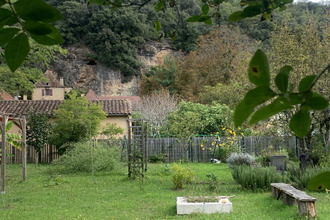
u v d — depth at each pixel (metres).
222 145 20.86
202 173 16.22
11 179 15.16
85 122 19.17
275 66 13.29
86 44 58.31
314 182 0.88
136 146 15.52
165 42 59.69
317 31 14.68
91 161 16.00
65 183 14.16
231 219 7.98
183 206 8.74
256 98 0.83
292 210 8.62
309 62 13.60
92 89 57.50
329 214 8.22
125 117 24.66
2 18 0.92
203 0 1.93
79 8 53.56
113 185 13.61
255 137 21.38
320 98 0.81
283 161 14.38
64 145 18.48
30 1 0.88
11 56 1.04
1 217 8.73
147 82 49.12
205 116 23.95
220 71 39.53
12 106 24.88
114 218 8.49
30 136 19.73
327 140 13.78
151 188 12.70
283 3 1.16
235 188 12.23
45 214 9.02
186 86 43.22
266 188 11.69
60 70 58.22
